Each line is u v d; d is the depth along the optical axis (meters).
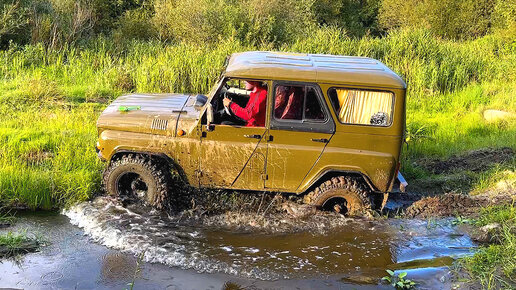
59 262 5.59
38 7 15.09
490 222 6.76
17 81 11.23
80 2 16.45
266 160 6.38
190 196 6.89
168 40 17.12
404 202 7.52
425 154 9.38
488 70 14.63
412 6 23.64
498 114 11.49
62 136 8.45
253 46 15.21
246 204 6.84
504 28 18.89
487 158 9.12
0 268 5.43
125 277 5.37
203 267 5.61
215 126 6.33
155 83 11.79
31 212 6.68
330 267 5.75
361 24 27.03
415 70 13.27
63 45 14.21
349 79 6.20
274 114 6.28
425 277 5.63
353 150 6.34
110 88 11.73
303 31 17.81
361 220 6.68
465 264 5.85
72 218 6.57
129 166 6.57
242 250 5.99
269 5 17.41
